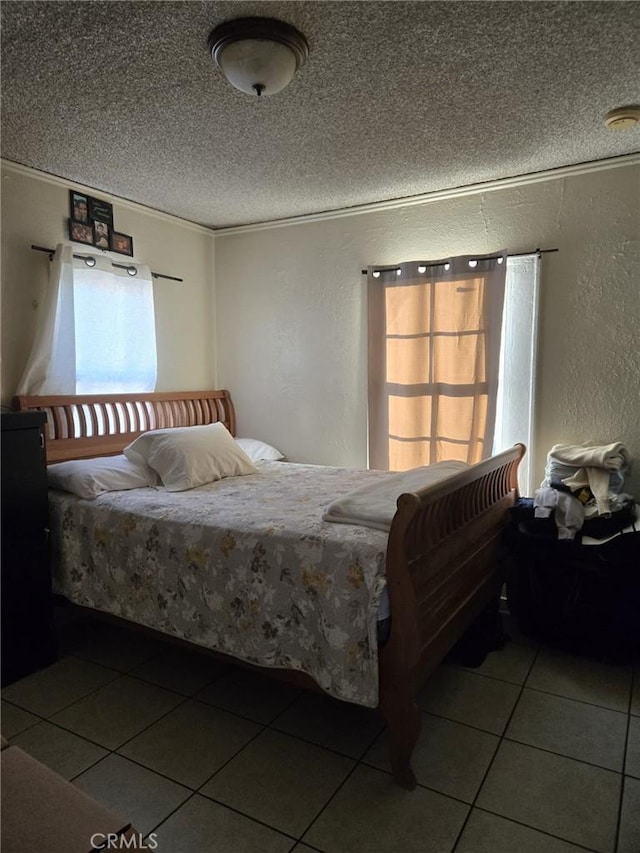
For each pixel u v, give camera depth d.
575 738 1.85
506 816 1.51
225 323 4.01
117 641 2.61
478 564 2.30
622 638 2.31
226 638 1.94
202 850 1.40
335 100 2.10
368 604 1.62
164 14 1.60
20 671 2.25
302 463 3.76
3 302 2.71
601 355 2.80
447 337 3.13
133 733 1.89
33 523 2.29
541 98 2.10
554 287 2.89
